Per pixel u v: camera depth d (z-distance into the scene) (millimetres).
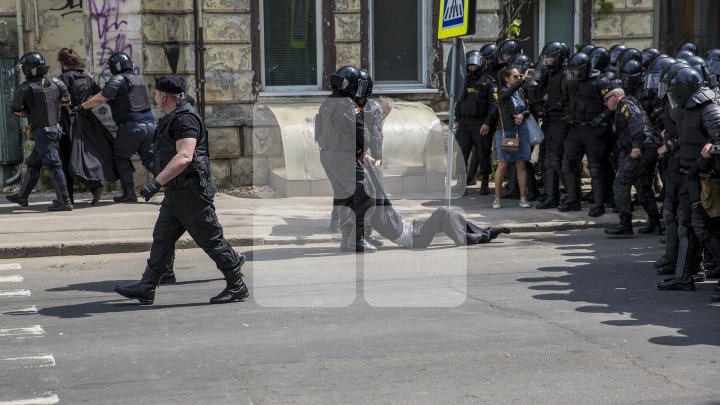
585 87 11516
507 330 6488
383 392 5176
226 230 10516
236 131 14141
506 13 15492
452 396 5105
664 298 7531
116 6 13680
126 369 5629
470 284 8031
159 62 13891
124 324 6742
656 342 6188
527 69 12617
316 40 14672
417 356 5859
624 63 11117
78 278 8570
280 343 6168
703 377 5426
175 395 5145
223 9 13977
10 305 7438
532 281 8180
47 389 5266
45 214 11633
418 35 15195
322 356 5867
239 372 5551
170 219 7285
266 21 14398
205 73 13953
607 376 5449
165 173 6945
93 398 5102
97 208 12125
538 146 13594
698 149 7648
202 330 6535
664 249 9789
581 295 7625
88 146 12156
